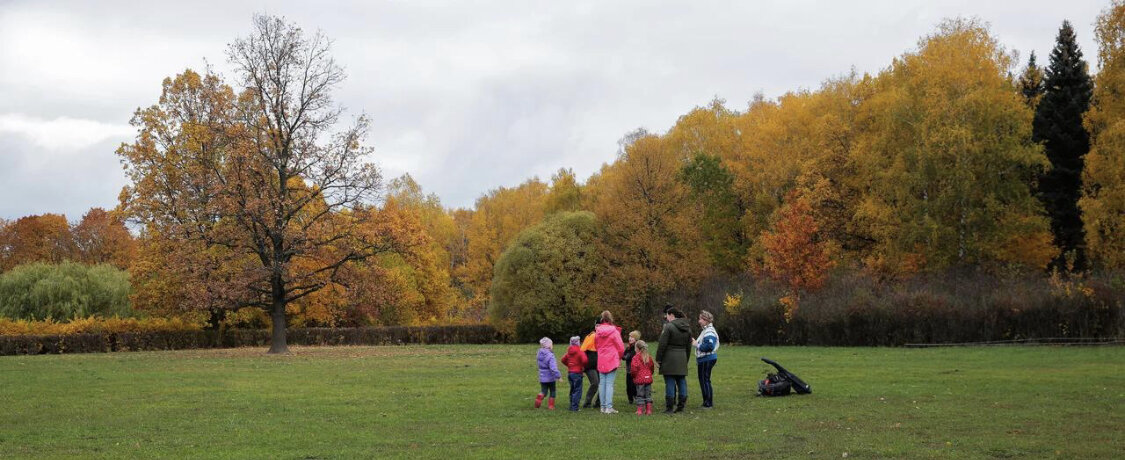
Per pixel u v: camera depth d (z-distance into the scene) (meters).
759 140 63.06
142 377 28.12
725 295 52.84
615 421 16.69
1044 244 50.69
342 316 64.62
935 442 13.62
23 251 92.69
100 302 59.62
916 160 50.91
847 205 57.81
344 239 46.88
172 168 49.06
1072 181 56.22
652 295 58.34
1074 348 36.12
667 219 59.06
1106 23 46.69
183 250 44.25
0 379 27.39
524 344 59.78
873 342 43.84
